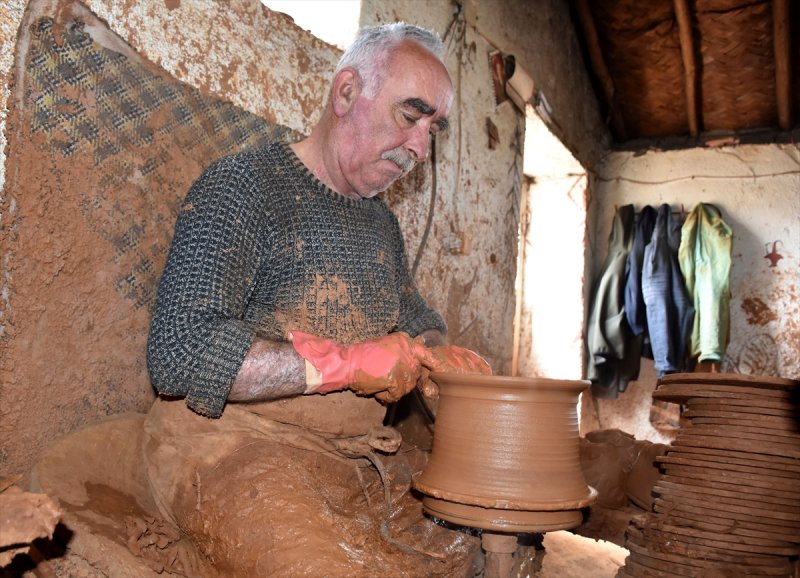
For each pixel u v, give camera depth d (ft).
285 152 5.46
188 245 4.71
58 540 4.28
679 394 6.46
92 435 4.89
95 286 5.02
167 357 4.47
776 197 16.89
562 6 16.16
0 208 4.39
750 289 16.84
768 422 5.89
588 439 9.09
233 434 4.72
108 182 5.06
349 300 5.33
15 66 4.43
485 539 4.68
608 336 16.40
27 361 4.60
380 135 5.26
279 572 4.02
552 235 17.94
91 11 4.87
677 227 16.67
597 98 18.70
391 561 4.51
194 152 5.74
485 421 4.56
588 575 8.09
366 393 4.90
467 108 11.19
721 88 17.25
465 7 11.12
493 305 12.50
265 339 4.72
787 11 14.73
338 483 5.15
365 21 8.30
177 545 4.61
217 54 5.98
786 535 5.76
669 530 6.01
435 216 10.13
